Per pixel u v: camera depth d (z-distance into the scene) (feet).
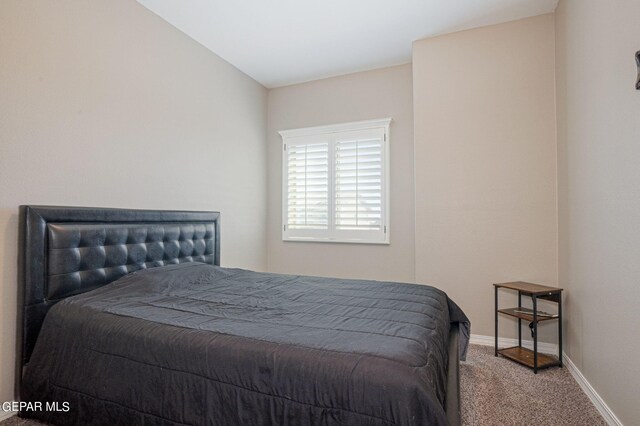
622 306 5.80
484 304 10.18
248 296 7.16
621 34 5.80
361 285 8.34
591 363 7.11
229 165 12.53
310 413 3.86
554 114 9.57
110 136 8.27
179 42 10.36
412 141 12.56
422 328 5.19
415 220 10.88
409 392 3.54
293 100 14.52
